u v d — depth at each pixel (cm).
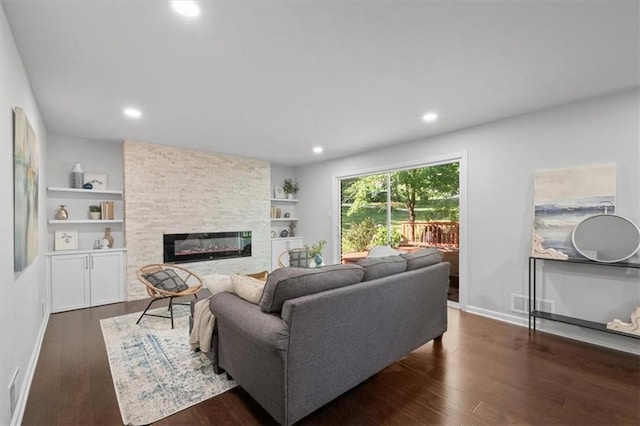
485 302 370
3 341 158
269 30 188
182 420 179
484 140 371
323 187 620
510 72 243
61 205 423
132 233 445
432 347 280
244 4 163
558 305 313
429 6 167
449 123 371
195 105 310
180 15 172
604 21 179
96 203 452
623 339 273
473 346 282
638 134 268
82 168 441
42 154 346
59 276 385
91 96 284
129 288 438
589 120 293
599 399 200
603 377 227
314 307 171
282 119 356
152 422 177
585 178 293
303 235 670
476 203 378
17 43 196
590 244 289
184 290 352
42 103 298
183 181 498
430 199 449
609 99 282
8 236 171
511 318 346
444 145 413
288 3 163
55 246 406
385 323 223
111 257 426
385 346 224
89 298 406
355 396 204
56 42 197
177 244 491
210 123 369
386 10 170
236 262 563
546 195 317
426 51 213
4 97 166
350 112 333
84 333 312
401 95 288
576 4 164
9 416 166
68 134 416
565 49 209
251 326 173
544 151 322
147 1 160
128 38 194
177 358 256
